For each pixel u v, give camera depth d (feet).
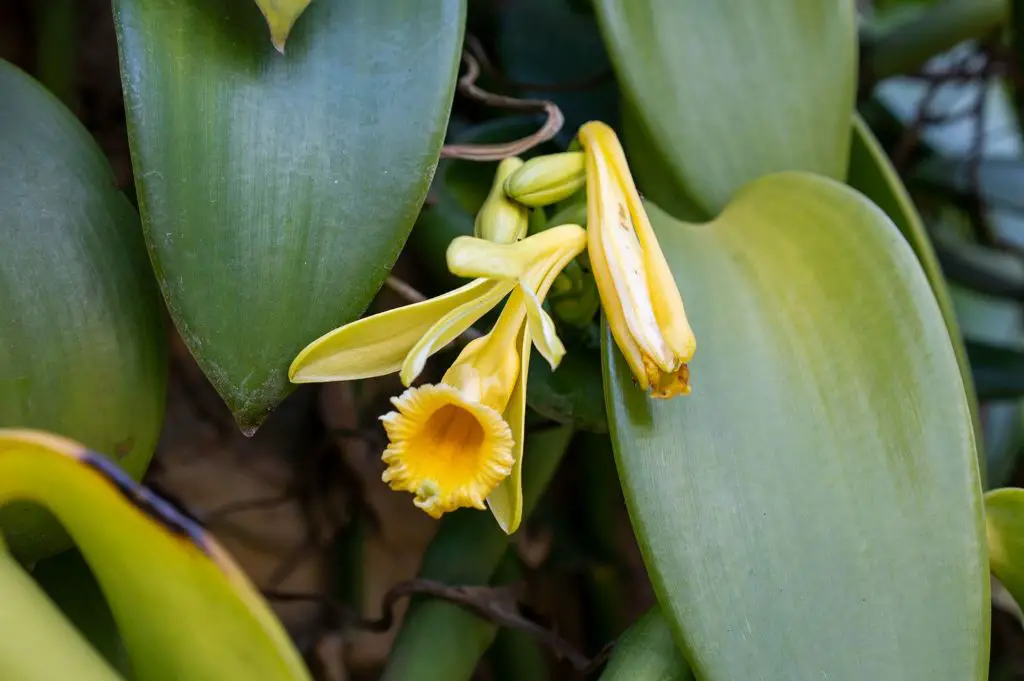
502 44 2.72
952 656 1.90
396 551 3.07
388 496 3.04
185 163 1.92
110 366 1.98
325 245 1.93
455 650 2.25
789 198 2.14
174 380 2.83
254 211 1.93
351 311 1.93
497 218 2.04
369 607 3.00
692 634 1.90
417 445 1.93
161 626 1.79
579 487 2.88
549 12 2.71
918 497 1.95
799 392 2.00
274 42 1.92
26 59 2.60
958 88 3.56
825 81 2.28
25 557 1.96
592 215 2.00
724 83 2.25
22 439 1.77
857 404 1.99
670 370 1.92
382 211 1.95
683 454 1.96
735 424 1.98
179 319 1.90
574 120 2.58
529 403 2.18
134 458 2.01
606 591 2.88
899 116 3.40
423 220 2.37
